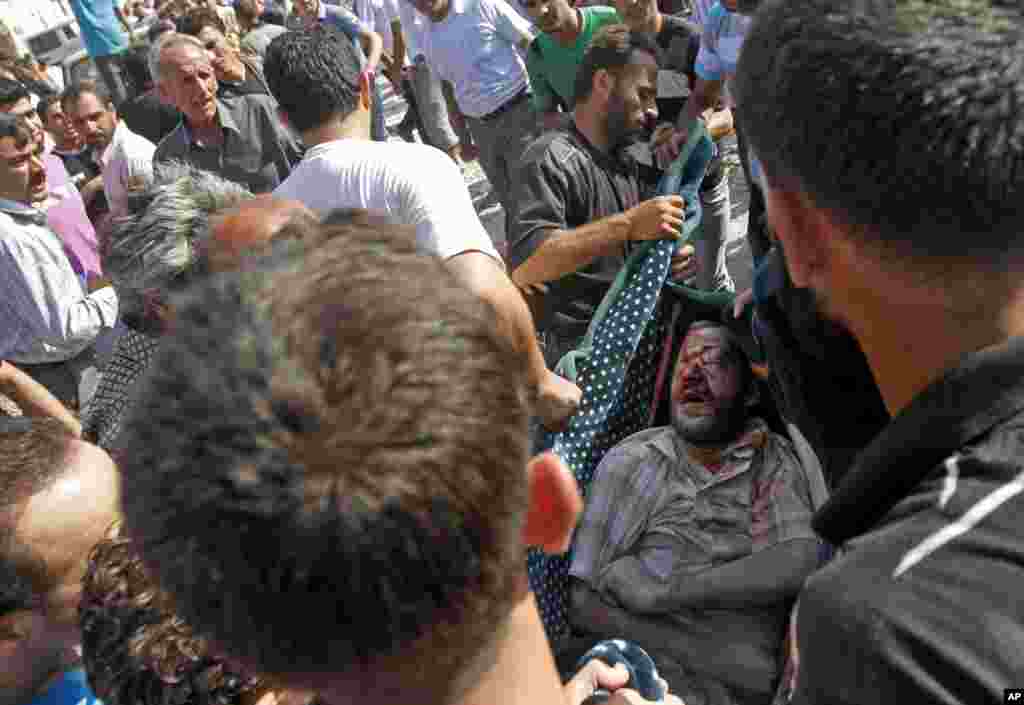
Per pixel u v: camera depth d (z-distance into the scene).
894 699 0.70
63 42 10.02
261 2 6.96
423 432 0.58
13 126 3.20
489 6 4.78
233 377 0.58
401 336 0.59
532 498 0.76
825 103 0.75
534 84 4.48
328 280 0.61
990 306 0.77
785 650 1.94
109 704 1.08
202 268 1.47
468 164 6.55
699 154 2.43
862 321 0.86
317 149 2.33
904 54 0.72
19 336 3.36
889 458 0.81
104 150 4.87
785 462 2.21
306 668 0.63
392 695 0.65
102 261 2.16
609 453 2.38
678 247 2.36
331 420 0.57
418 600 0.59
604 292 2.69
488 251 2.21
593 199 2.71
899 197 0.74
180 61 3.84
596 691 1.43
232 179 4.05
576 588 2.35
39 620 1.26
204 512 0.58
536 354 2.14
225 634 0.62
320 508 0.56
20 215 3.26
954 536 0.73
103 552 1.12
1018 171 0.72
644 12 3.95
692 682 2.23
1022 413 0.76
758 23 0.83
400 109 8.08
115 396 2.21
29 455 1.31
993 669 0.67
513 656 0.69
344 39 2.50
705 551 2.22
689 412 2.24
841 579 0.76
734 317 2.15
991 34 0.72
